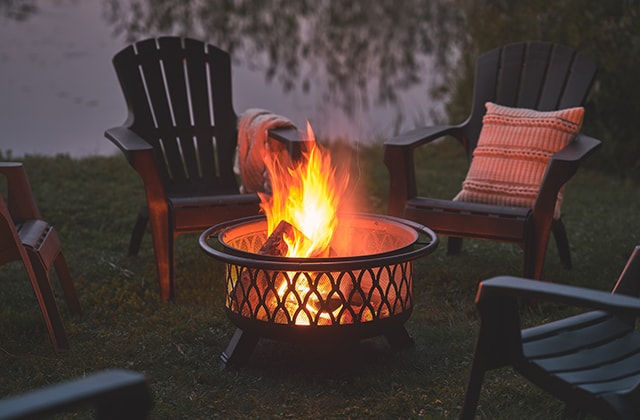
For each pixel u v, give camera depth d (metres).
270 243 2.42
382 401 2.19
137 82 3.52
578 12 5.50
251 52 9.40
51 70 8.90
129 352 2.54
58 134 6.61
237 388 2.29
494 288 1.63
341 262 2.14
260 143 3.34
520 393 2.21
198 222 3.04
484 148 3.38
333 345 2.55
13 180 2.75
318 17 9.52
